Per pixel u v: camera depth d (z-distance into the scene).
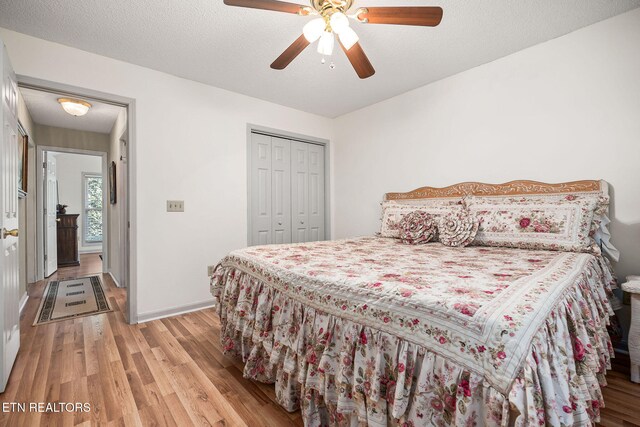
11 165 1.75
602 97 1.97
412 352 0.89
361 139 3.62
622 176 1.90
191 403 1.42
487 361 0.73
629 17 1.87
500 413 0.69
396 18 1.54
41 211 4.03
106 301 3.05
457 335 0.80
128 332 2.27
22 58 2.03
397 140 3.21
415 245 2.24
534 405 0.66
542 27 2.03
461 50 2.31
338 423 1.09
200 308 2.81
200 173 2.84
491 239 2.09
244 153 3.14
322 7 1.58
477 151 2.58
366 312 1.03
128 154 2.48
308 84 2.91
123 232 3.57
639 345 1.53
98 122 4.02
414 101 3.04
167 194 2.65
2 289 1.47
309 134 3.74
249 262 1.71
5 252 1.55
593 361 0.96
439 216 2.44
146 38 2.12
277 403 1.42
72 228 5.18
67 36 2.08
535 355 0.71
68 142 4.29
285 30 2.04
